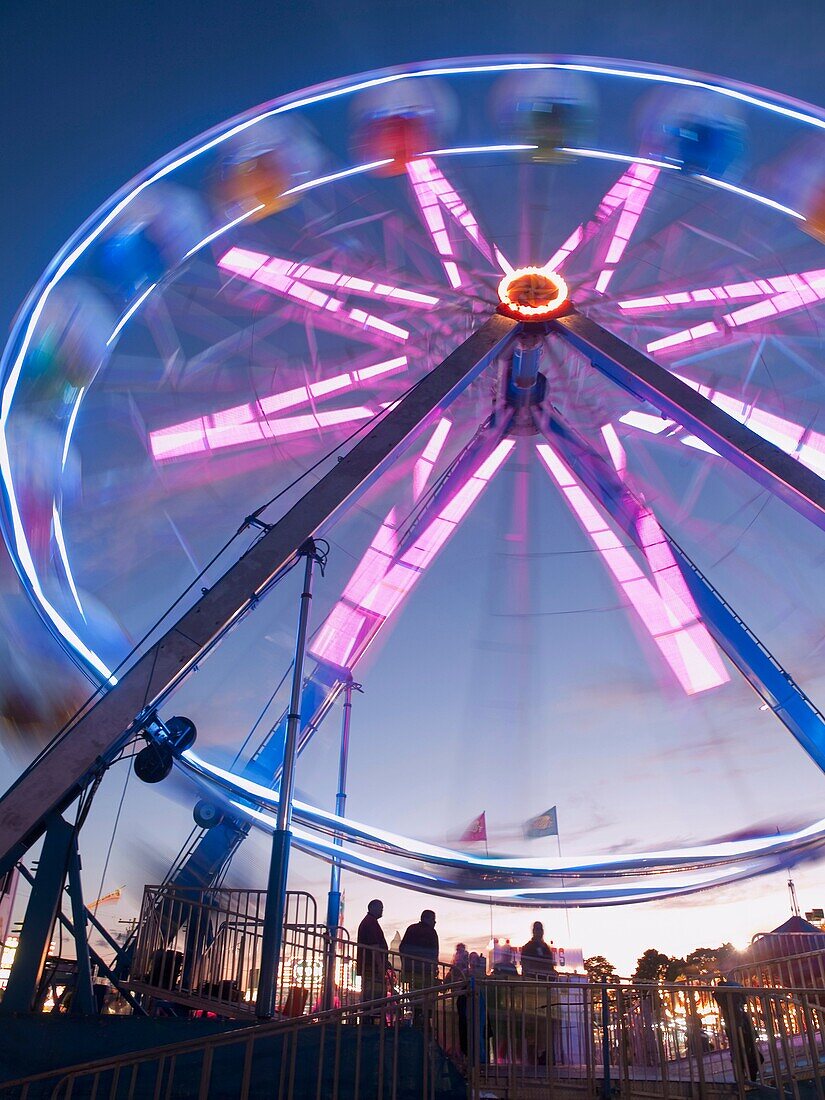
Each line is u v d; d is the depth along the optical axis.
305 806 16.33
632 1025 10.38
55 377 14.98
